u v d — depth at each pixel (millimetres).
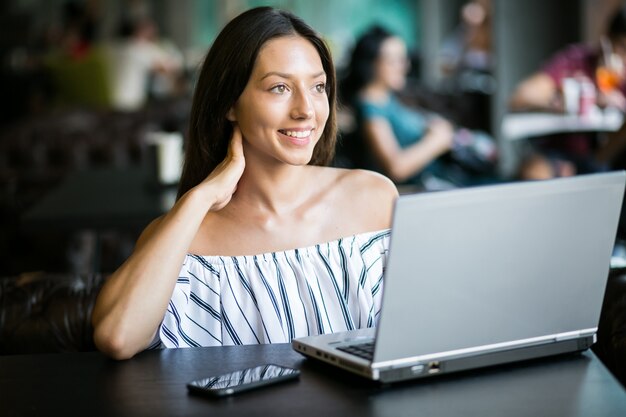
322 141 2150
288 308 1979
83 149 6039
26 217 3695
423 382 1564
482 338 1593
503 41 6848
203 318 1982
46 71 10242
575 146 5105
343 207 2098
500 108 6895
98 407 1500
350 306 2018
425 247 1489
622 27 5020
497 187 1530
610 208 1647
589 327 1697
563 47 6812
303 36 1985
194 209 1870
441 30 14422
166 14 15430
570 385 1542
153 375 1658
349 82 5125
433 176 5664
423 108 7645
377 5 15172
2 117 10258
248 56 1938
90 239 5043
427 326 1534
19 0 14695
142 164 5430
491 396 1497
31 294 2332
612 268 2246
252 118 1951
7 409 1506
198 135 2033
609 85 5074
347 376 1604
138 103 10109
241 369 1674
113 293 1783
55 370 1705
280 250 2033
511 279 1587
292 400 1496
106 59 9961
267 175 2031
